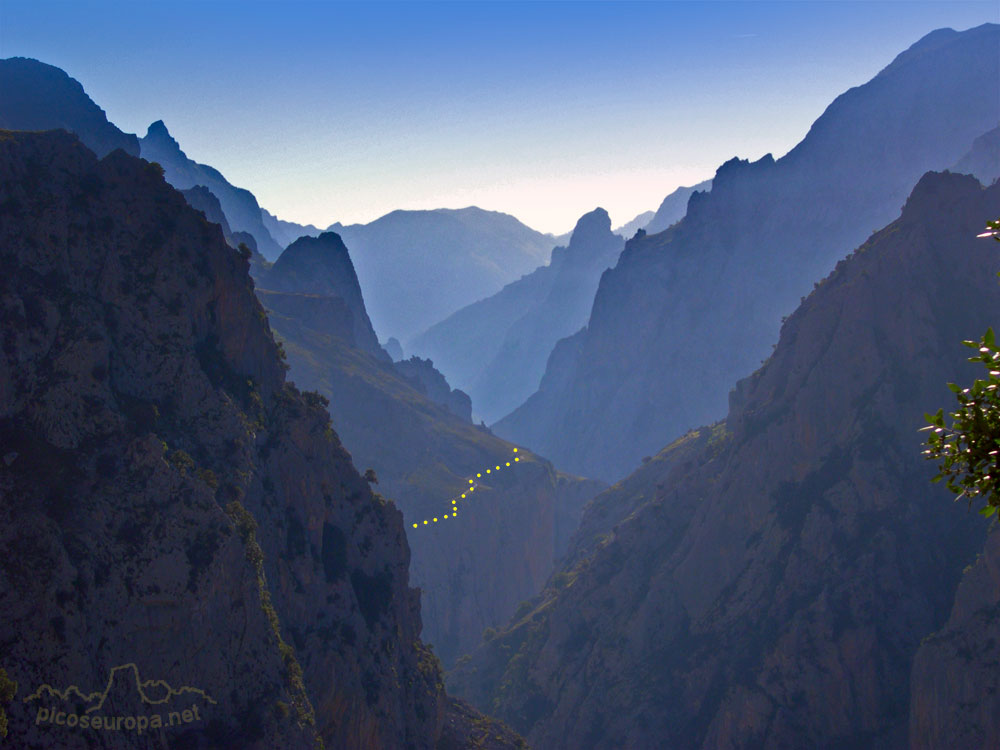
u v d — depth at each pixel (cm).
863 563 12731
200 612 6669
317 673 8088
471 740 11025
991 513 2834
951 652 10819
